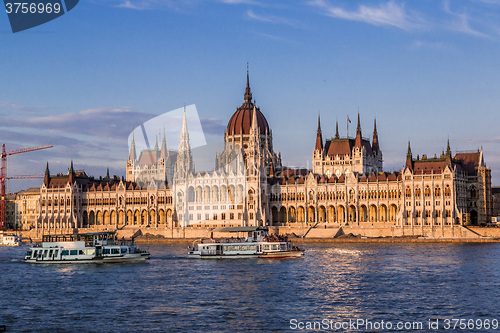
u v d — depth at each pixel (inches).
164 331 4128.9
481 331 4158.5
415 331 4151.1
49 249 7829.7
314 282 6003.9
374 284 5871.1
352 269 6963.6
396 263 7539.4
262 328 4197.8
